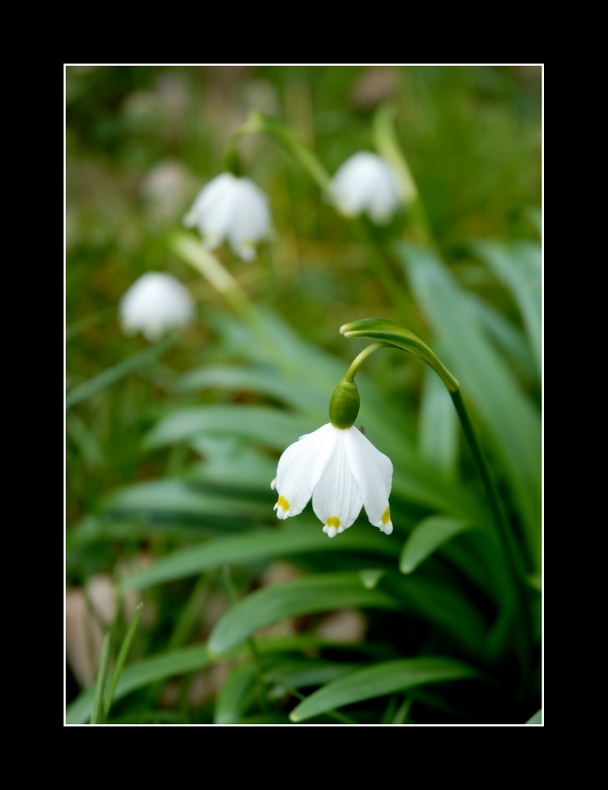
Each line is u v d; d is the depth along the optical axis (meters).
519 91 0.99
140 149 0.94
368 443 0.49
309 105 0.99
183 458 0.65
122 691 0.53
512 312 0.73
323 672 0.54
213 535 0.60
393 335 0.49
